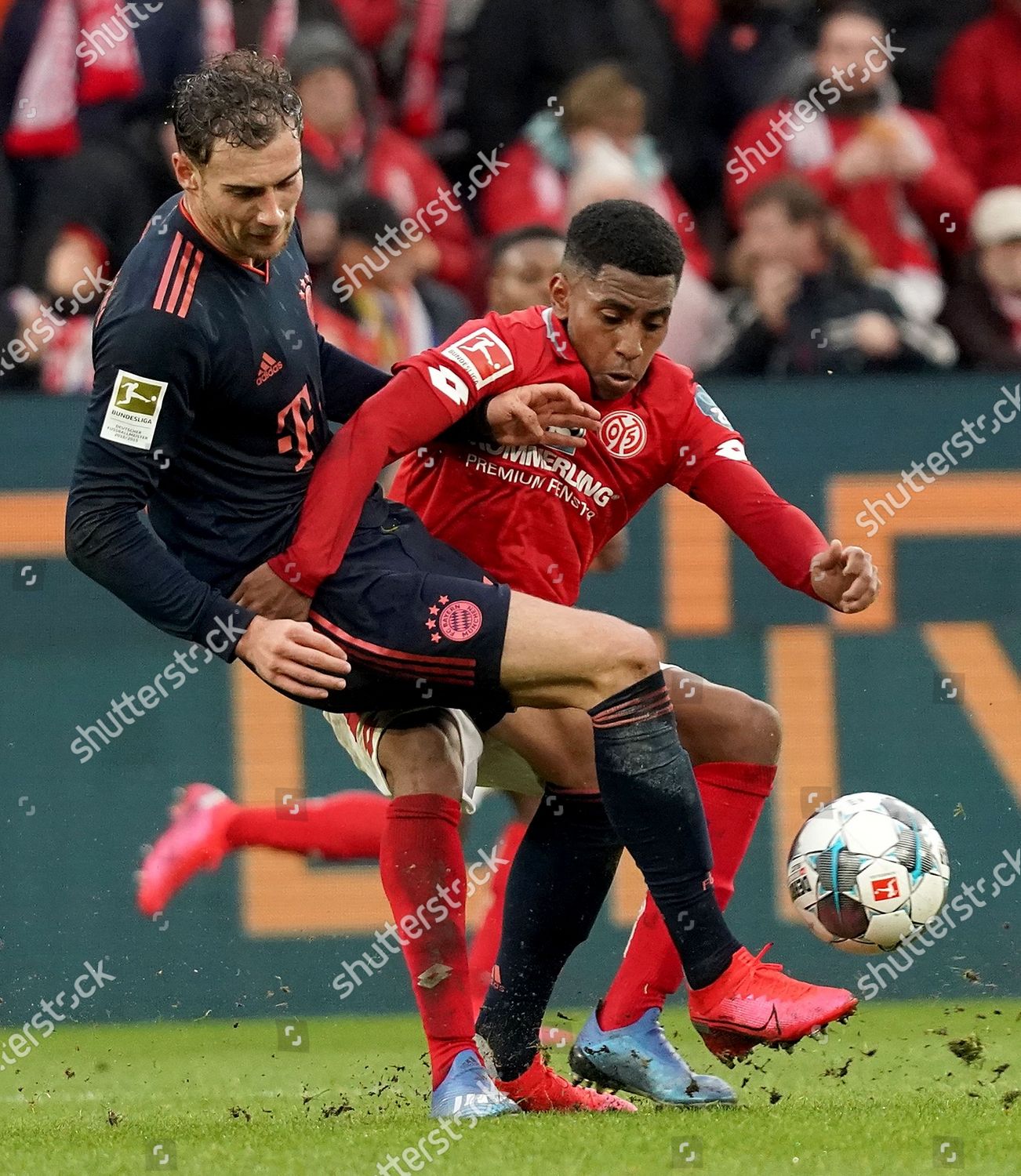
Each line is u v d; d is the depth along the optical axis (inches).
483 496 552.7
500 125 1176.8
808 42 1182.3
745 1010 505.0
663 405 558.9
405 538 526.6
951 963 943.7
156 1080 736.3
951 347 1098.7
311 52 1071.6
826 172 1155.9
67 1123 557.9
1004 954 947.3
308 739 950.4
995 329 1103.0
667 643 954.7
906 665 960.9
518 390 529.7
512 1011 556.4
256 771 946.1
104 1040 880.3
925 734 960.9
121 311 489.1
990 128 1197.1
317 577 509.7
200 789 898.1
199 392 496.4
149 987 930.7
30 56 1103.0
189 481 512.1
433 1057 523.8
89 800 935.7
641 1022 558.6
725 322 1083.9
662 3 1184.2
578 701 500.7
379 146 1122.0
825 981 944.9
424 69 1178.0
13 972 923.4
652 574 954.7
